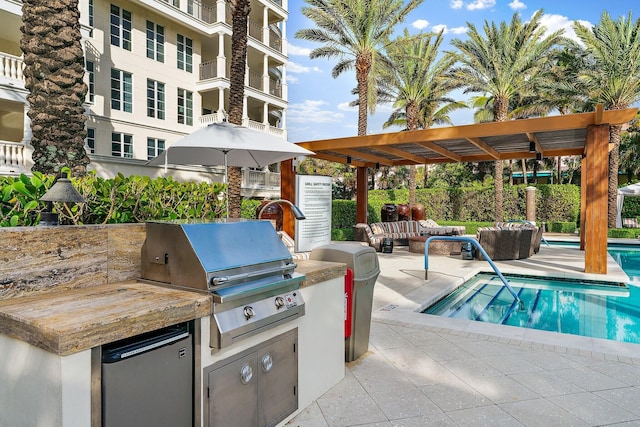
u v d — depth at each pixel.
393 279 7.45
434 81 22.12
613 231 16.66
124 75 15.90
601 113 7.12
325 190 5.88
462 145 10.59
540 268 8.59
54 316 1.62
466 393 2.97
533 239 10.46
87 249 2.28
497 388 3.05
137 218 3.30
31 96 4.98
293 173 10.00
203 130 4.11
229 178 10.48
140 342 1.74
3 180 2.42
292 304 2.56
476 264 9.30
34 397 1.56
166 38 17.52
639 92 17.58
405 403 2.83
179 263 2.19
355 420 2.61
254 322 2.24
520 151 12.03
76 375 1.50
